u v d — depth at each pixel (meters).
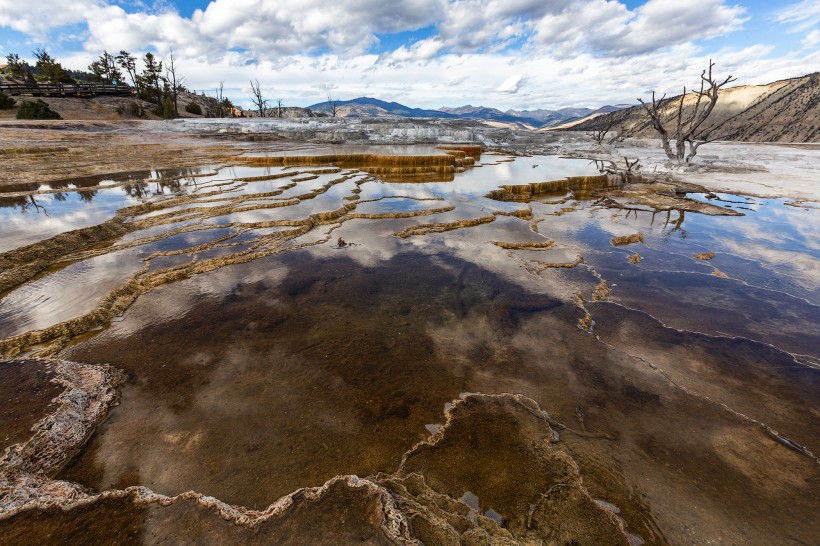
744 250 10.25
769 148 35.56
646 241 11.00
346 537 3.05
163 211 12.73
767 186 18.22
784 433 4.25
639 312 7.01
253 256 9.25
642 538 3.15
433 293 7.70
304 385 4.98
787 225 12.47
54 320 6.19
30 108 37.66
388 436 4.19
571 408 4.64
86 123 36.69
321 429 4.27
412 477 3.69
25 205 12.78
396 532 3.08
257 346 5.82
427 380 5.13
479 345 5.98
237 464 3.81
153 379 5.03
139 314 6.66
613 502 3.45
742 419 4.46
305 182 17.98
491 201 15.29
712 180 20.02
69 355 5.48
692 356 5.70
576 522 3.27
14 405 4.33
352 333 6.24
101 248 9.48
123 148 27.98
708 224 12.66
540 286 8.05
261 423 4.34
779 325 6.56
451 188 17.56
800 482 3.65
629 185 19.58
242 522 3.16
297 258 9.34
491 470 3.77
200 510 3.26
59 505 3.29
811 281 8.32
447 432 4.24
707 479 3.68
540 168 23.88
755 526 3.24
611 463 3.85
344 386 4.98
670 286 8.12
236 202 13.81
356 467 3.80
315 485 3.59
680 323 6.64
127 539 3.02
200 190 15.65
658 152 32.75
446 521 3.26
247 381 5.04
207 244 9.83
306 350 5.75
